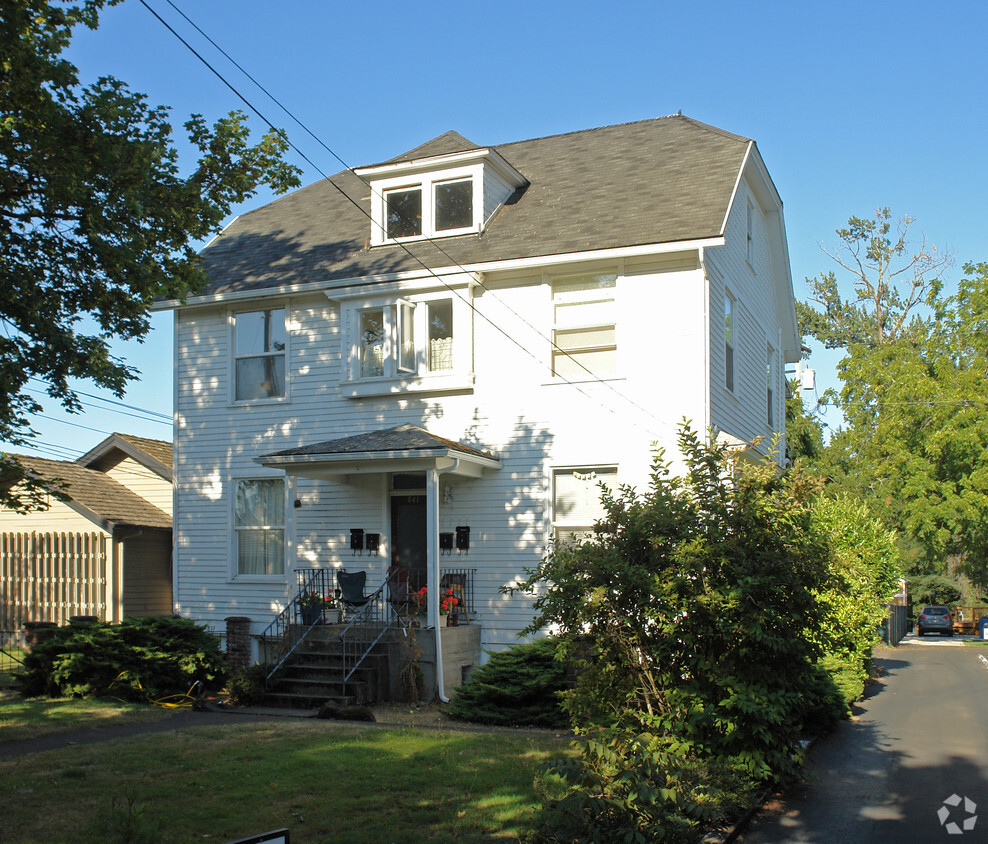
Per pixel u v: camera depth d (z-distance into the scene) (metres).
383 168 19.25
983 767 11.07
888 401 41.78
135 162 11.84
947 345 41.00
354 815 8.05
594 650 9.55
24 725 12.77
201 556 19.70
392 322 18.25
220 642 18.69
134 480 23.88
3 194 11.96
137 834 7.23
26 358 12.34
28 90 11.50
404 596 16.36
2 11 10.80
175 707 14.95
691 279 16.47
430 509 16.11
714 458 9.85
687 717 9.07
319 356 19.11
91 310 13.09
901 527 47.34
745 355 19.81
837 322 57.50
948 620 48.31
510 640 16.92
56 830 7.56
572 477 17.03
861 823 8.52
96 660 15.48
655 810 7.11
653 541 9.44
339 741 11.23
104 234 12.13
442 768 9.74
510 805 8.33
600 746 7.57
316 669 15.54
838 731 13.80
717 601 8.96
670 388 16.39
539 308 17.41
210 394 20.02
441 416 17.95
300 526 18.89
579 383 17.02
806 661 9.71
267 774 9.48
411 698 15.47
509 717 13.56
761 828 8.38
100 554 21.09
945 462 40.47
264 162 14.02
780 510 9.53
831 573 9.65
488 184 19.06
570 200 18.88
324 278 18.75
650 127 21.58
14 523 22.47
